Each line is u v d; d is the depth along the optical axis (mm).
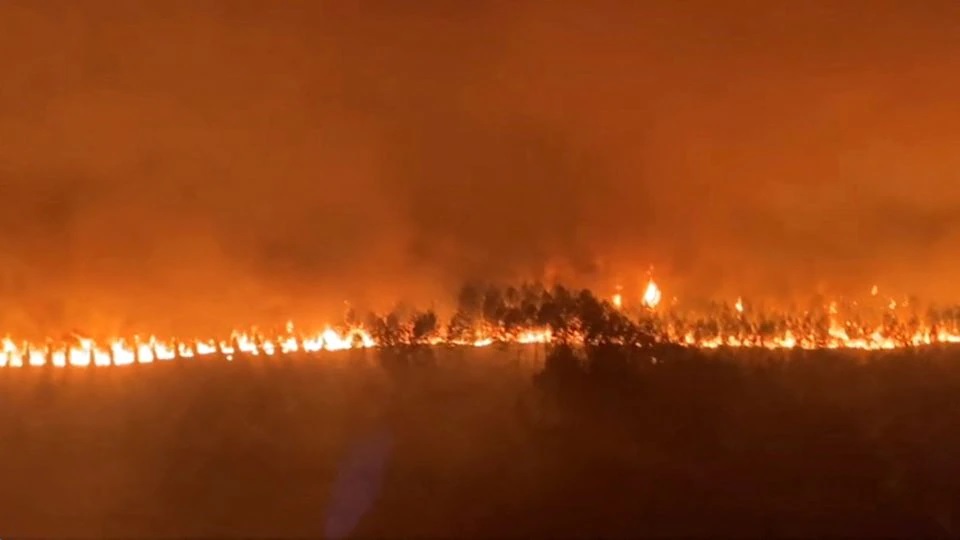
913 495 5883
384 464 6391
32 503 5918
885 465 6285
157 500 5949
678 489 5984
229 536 5477
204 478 6262
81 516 5734
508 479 6160
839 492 5918
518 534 5469
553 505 5801
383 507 5809
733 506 5766
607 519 5617
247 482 6168
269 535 5480
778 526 5516
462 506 5809
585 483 6070
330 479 6195
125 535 5492
